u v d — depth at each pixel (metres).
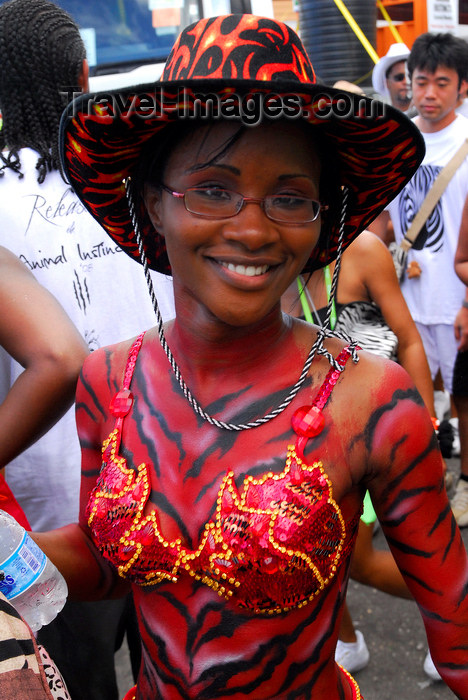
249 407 1.15
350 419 1.12
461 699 1.23
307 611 1.14
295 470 1.08
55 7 1.89
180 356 1.21
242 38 1.05
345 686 1.30
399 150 1.13
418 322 3.79
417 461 1.13
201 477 1.13
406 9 6.70
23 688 0.76
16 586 1.10
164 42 5.25
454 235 3.59
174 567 1.12
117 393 1.27
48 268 1.82
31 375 1.40
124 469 1.18
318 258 1.34
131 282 1.88
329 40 5.89
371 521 1.96
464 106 4.52
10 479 1.88
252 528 1.06
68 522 1.90
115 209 1.31
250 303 1.07
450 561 1.18
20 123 1.80
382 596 3.00
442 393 4.23
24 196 1.80
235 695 1.16
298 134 1.04
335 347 1.17
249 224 1.03
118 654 2.79
